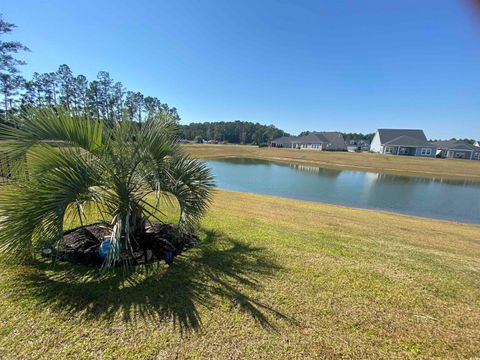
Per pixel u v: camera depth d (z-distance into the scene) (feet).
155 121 11.06
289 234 14.99
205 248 11.87
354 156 129.90
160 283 8.62
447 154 164.66
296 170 84.02
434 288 9.59
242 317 7.20
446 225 25.02
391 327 7.25
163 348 5.96
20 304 7.12
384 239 16.08
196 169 11.44
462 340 6.91
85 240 10.97
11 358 5.42
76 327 6.43
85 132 9.45
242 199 29.07
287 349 6.20
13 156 8.91
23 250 8.48
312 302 8.14
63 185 8.39
